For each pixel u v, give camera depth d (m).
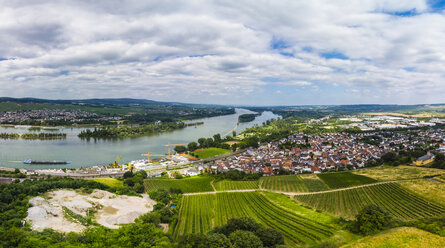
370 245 131.00
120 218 188.88
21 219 157.38
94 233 147.12
